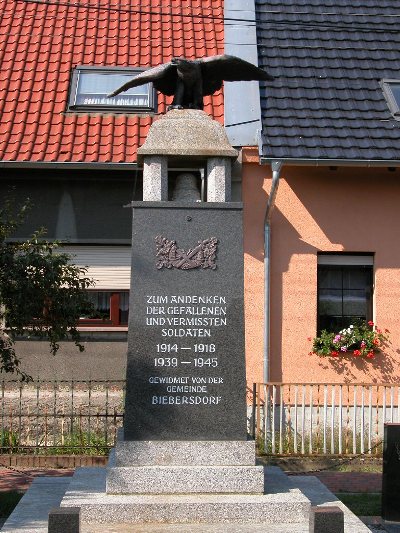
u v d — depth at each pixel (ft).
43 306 35.29
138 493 26.43
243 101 47.19
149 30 55.31
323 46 51.24
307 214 45.68
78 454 38.42
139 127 48.78
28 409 42.22
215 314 27.84
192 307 27.84
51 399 44.50
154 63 52.37
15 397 45.01
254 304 44.91
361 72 49.96
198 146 28.63
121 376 47.32
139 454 26.91
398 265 45.96
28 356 46.85
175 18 56.34
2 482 35.14
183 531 24.53
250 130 45.83
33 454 38.29
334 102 47.75
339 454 39.75
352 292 46.50
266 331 44.65
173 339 27.71
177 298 27.84
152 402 27.45
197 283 27.94
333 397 40.70
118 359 47.34
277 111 46.75
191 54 52.95
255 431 40.83
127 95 50.57
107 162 45.65
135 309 27.76
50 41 54.34
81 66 52.31
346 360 45.21
